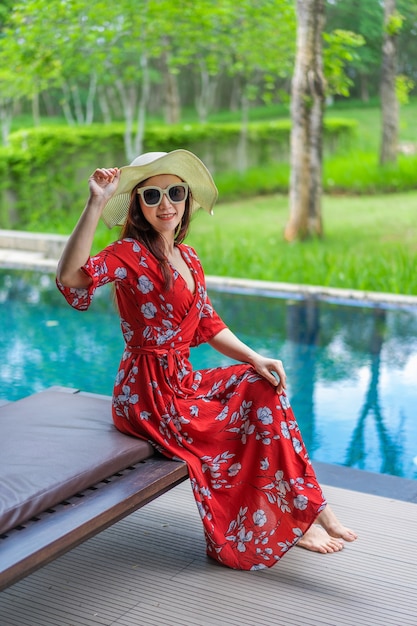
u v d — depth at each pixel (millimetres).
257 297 7832
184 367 2668
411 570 2537
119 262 2506
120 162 12398
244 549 2539
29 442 2404
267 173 13484
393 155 12250
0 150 11539
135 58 12906
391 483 3348
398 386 5129
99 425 2617
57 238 9648
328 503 3049
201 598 2363
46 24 10898
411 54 12133
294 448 2549
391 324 6730
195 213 2973
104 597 2371
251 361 2641
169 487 2443
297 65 10000
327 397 4938
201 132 13109
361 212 11453
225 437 2592
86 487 2234
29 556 1860
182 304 2602
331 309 7305
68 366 5641
